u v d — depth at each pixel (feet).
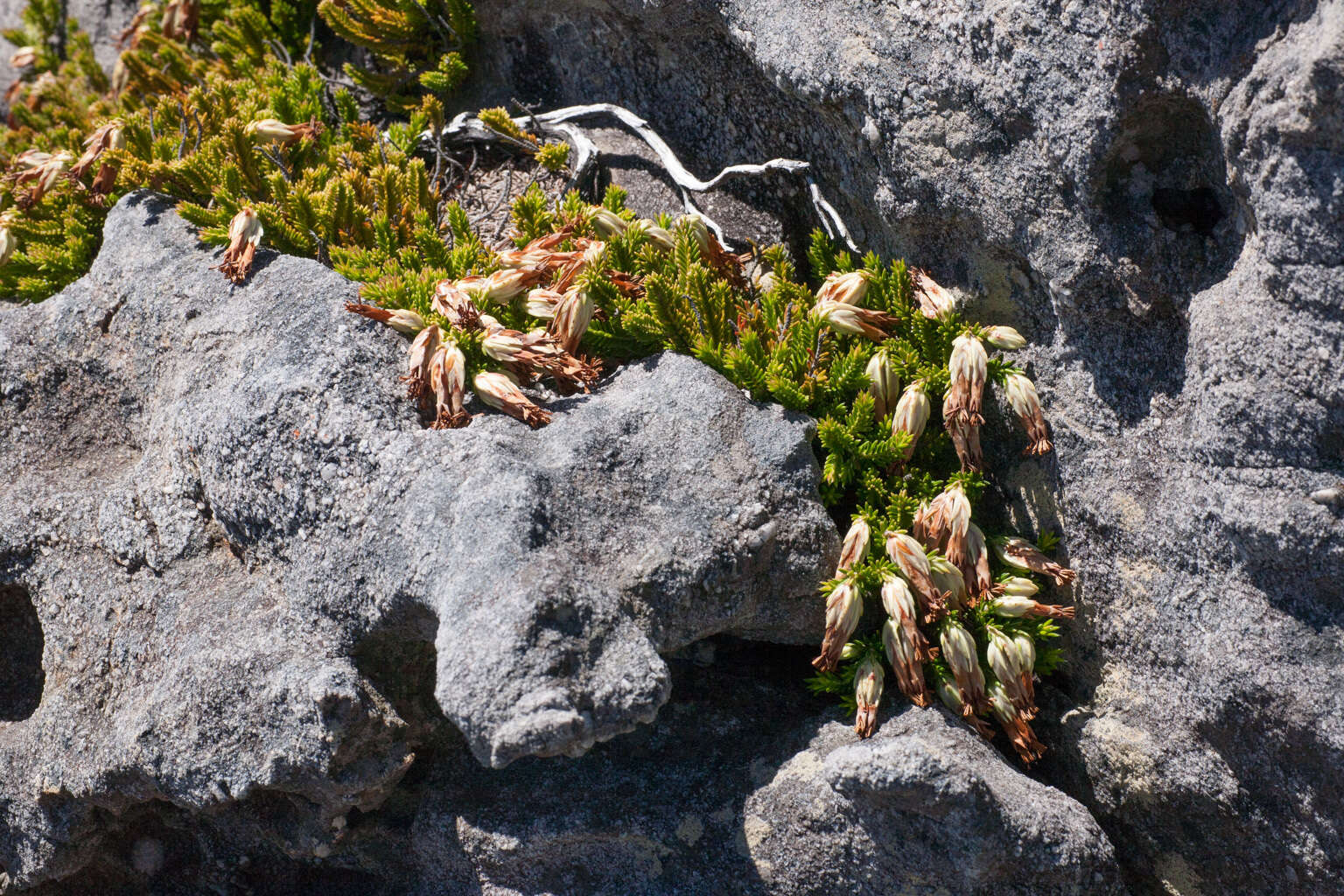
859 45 13.44
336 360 12.96
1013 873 11.46
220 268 14.40
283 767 11.88
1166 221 11.96
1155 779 12.71
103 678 13.48
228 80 21.02
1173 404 12.10
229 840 14.39
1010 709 12.66
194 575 13.42
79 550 13.99
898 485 13.51
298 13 22.16
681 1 15.55
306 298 13.80
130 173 16.65
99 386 15.29
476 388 12.87
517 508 11.31
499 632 10.64
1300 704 11.12
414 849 13.21
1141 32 10.93
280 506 12.73
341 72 21.65
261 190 16.99
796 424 13.05
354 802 12.30
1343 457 10.59
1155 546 12.37
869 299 14.08
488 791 12.84
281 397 12.82
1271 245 10.44
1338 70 9.50
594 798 12.51
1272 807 11.96
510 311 14.14
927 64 12.88
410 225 16.31
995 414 13.89
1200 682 12.08
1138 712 12.89
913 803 11.30
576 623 10.87
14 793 13.75
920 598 12.80
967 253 13.84
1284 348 10.55
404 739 12.53
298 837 13.03
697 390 12.98
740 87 16.07
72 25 26.03
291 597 12.59
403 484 12.03
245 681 12.09
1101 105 11.41
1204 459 11.53
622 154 17.74
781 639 13.23
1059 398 13.23
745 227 16.39
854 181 14.88
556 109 18.97
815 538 12.68
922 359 13.82
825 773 11.64
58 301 15.70
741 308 14.67
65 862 13.88
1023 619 13.06
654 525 12.17
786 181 16.16
